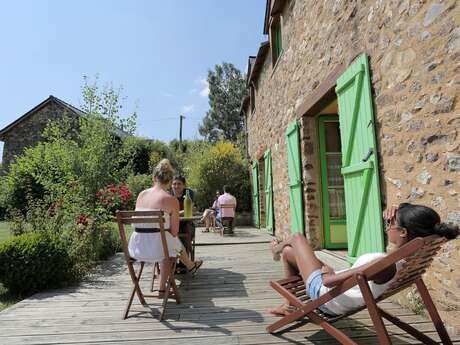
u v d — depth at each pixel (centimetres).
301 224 559
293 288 249
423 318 256
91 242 536
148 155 2092
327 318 221
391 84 295
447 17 230
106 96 686
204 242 731
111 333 246
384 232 310
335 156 557
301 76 562
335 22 418
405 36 275
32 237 402
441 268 241
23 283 381
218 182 1352
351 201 376
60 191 622
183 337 236
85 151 638
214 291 355
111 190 614
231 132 3544
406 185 276
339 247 540
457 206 223
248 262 514
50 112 1878
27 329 256
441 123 237
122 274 455
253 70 1004
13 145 1875
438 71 239
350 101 368
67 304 321
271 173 832
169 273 295
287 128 639
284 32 680
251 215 1322
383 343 163
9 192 1409
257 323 260
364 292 171
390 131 298
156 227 303
